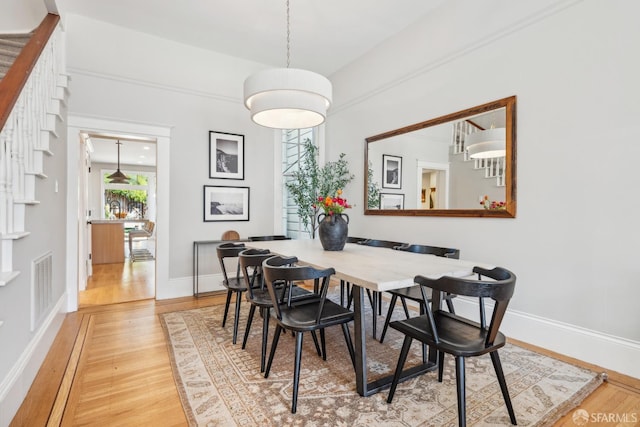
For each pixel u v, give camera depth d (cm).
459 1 306
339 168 470
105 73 357
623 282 208
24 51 206
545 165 245
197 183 414
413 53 355
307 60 445
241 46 407
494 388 188
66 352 236
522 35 259
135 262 633
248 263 220
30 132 204
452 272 179
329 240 266
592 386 190
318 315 176
